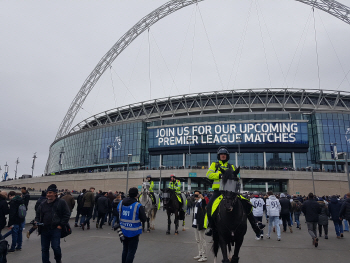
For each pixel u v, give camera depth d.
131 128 88.44
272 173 65.25
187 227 19.62
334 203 15.77
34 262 9.13
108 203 19.89
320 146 74.81
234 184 7.39
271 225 15.20
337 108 86.44
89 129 98.25
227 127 77.62
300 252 11.17
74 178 82.56
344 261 9.66
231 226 7.06
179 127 81.12
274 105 86.88
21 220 10.95
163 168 72.56
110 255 10.11
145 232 16.45
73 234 15.41
